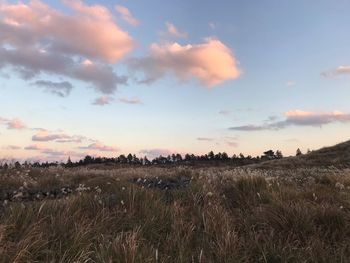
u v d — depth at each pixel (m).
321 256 5.80
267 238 6.46
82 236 5.88
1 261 4.95
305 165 36.28
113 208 7.55
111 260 5.12
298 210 7.30
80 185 9.40
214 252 5.94
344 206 8.00
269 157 73.38
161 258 5.49
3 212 7.02
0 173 12.90
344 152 38.53
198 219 7.41
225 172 13.38
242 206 8.65
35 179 12.99
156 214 7.32
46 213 6.82
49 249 5.63
